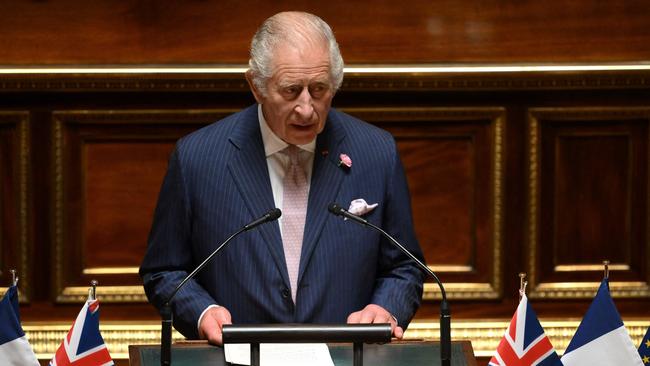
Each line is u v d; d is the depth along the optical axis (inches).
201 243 477.4
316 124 446.6
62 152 736.3
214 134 488.1
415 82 727.7
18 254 741.9
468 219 753.6
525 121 745.0
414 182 751.7
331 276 471.2
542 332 413.1
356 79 725.3
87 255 746.8
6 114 730.8
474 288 751.7
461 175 751.7
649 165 747.4
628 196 752.3
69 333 405.4
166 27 728.3
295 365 398.6
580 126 749.3
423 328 747.4
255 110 490.0
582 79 732.0
